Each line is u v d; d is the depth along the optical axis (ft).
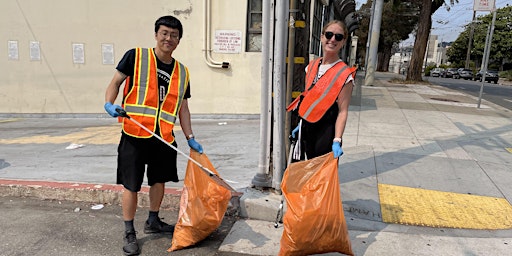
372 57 60.90
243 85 30.68
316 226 9.11
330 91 10.00
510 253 10.75
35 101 33.47
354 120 28.09
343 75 9.88
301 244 9.24
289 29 12.13
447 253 10.68
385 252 10.66
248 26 29.89
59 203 13.79
